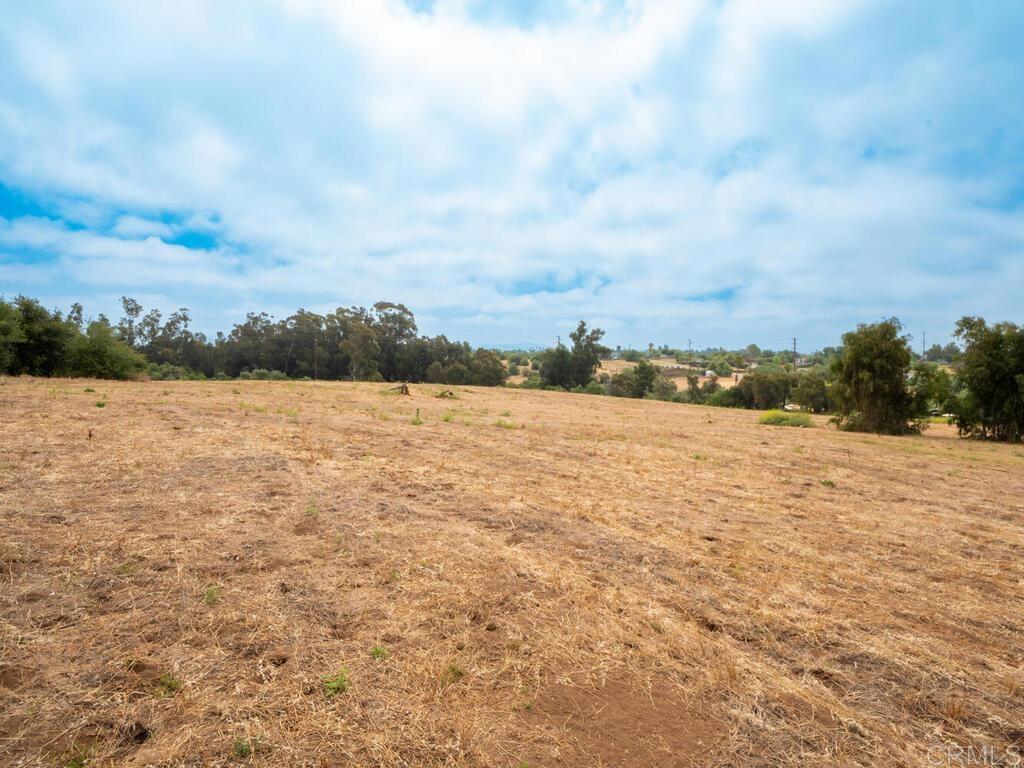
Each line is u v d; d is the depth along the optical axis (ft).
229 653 9.25
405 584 12.42
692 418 79.15
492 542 15.78
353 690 8.44
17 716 7.39
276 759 6.92
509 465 28.35
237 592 11.45
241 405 48.14
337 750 7.17
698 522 19.63
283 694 8.25
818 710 8.70
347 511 17.78
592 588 12.91
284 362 238.68
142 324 218.59
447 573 13.21
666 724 8.14
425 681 8.81
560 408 80.02
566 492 23.03
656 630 11.08
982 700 9.21
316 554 13.94
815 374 153.99
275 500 18.39
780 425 75.00
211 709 7.79
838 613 12.45
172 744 7.07
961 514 23.11
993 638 11.57
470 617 11.09
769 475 30.32
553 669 9.43
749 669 9.82
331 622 10.54
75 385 59.77
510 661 9.55
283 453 26.66
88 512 15.93
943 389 67.10
